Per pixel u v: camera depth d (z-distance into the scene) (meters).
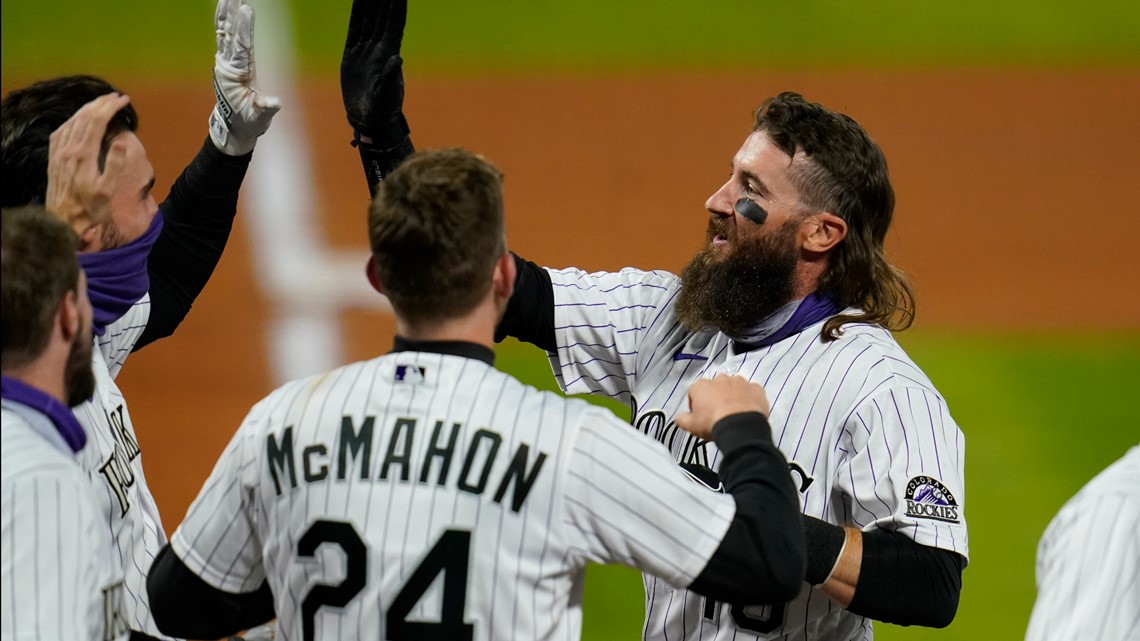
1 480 8.21
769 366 12.55
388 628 8.71
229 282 32.88
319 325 30.86
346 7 49.44
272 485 9.14
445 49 47.91
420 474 8.84
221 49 13.39
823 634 12.33
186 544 9.40
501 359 28.92
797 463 12.08
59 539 8.32
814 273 12.80
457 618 8.70
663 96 44.38
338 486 8.91
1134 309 32.41
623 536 8.80
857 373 12.04
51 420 8.82
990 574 21.92
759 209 12.55
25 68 43.75
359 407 9.14
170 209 14.00
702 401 9.85
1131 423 26.73
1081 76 46.09
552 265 34.31
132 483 11.91
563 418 9.02
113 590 9.29
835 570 10.95
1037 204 38.47
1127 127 42.78
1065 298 33.00
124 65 44.41
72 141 10.56
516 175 39.50
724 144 41.41
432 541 8.73
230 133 13.62
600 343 13.77
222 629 9.74
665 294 13.84
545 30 49.38
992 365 29.16
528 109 43.50
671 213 37.38
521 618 8.74
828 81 45.53
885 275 13.09
